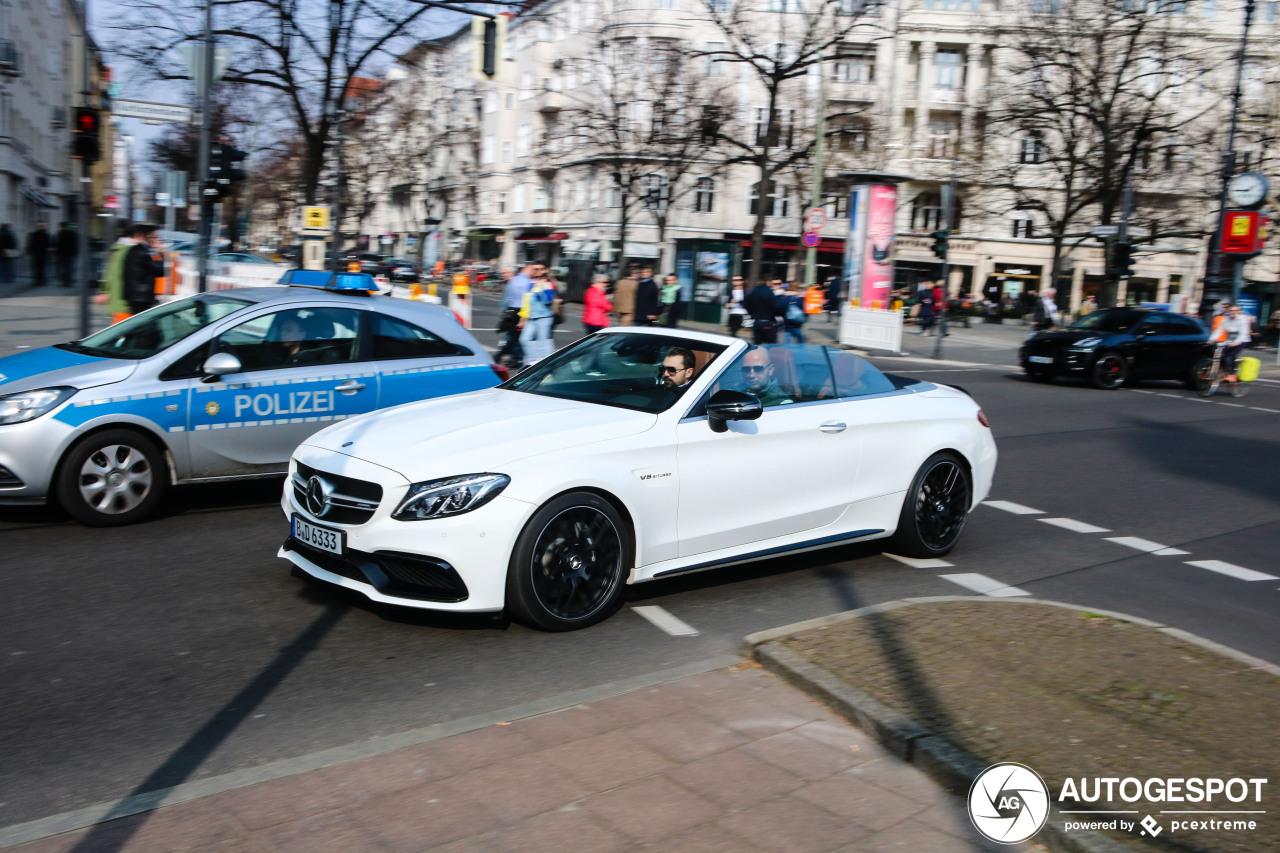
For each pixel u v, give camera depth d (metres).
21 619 5.10
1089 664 4.55
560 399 5.86
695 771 3.62
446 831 3.21
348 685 4.46
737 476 5.67
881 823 3.31
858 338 27.95
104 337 7.47
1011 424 14.20
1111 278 34.09
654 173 42.41
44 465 6.49
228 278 22.33
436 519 4.81
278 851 3.09
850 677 4.32
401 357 7.83
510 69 68.56
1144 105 39.44
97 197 43.94
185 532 6.79
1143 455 12.07
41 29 55.03
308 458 5.35
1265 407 18.44
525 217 67.19
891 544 6.97
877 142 47.41
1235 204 29.33
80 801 3.43
